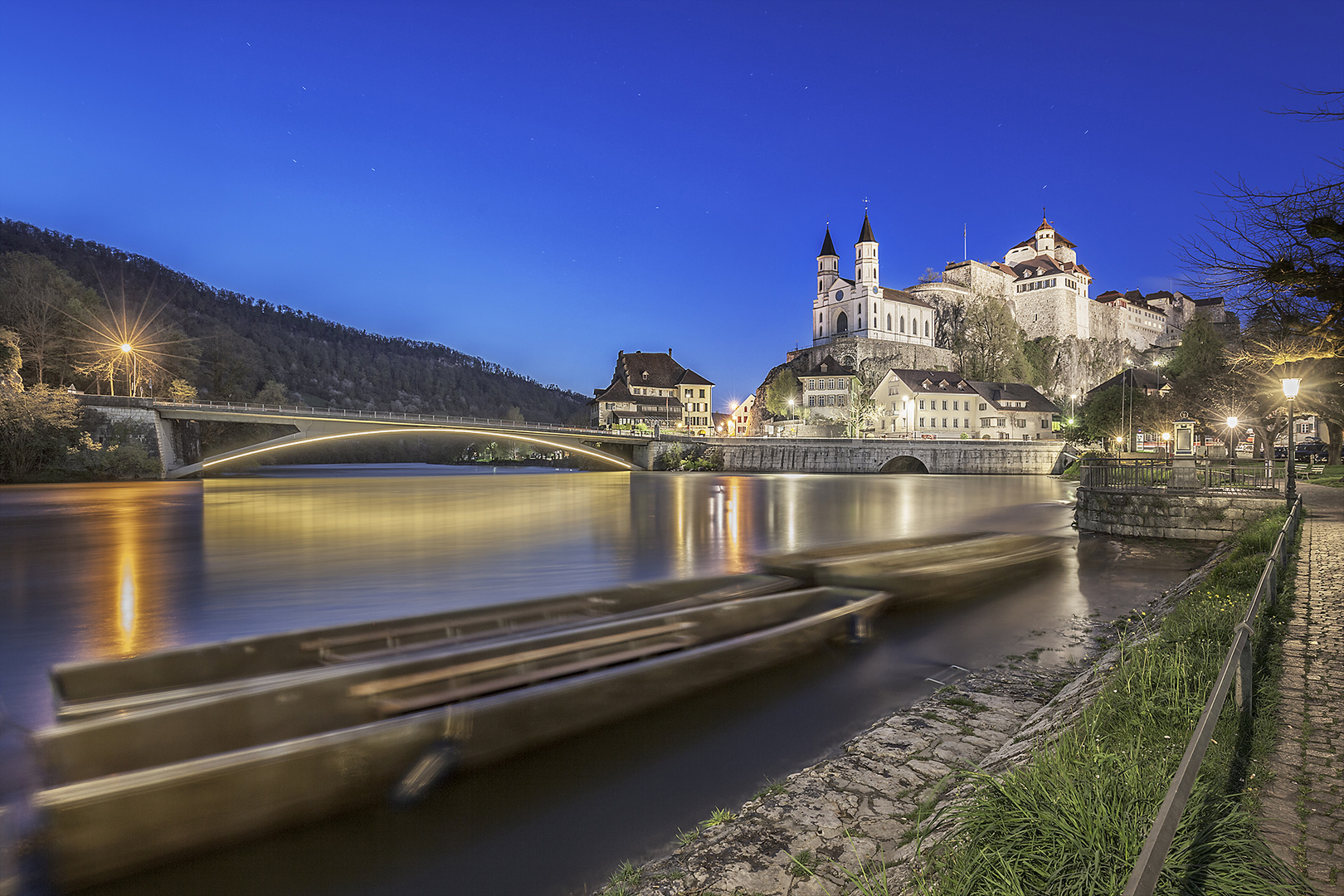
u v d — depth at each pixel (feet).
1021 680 27.81
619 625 26.23
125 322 309.63
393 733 19.53
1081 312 521.65
